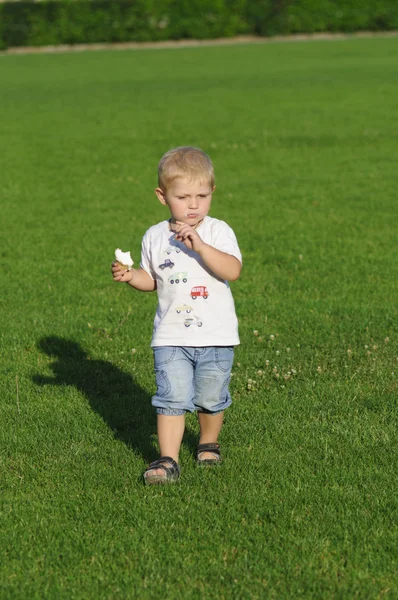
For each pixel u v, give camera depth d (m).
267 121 25.34
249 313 9.11
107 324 8.80
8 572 4.56
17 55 59.75
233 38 67.38
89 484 5.46
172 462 5.45
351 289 9.97
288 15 67.50
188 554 4.68
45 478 5.59
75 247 12.18
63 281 10.47
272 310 9.18
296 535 4.84
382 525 4.95
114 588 4.40
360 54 51.00
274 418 6.43
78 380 7.37
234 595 4.34
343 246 12.02
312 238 12.52
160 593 4.36
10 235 12.94
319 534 4.86
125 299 9.73
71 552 4.70
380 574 4.48
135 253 11.89
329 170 18.00
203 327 5.41
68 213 14.48
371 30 68.62
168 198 5.40
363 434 6.18
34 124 26.03
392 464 5.71
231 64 47.19
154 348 5.55
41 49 63.62
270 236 12.67
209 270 5.46
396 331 8.50
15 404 6.82
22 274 10.79
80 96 33.62
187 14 66.25
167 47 62.47
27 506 5.22
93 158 19.94
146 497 5.28
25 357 7.93
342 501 5.20
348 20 67.81
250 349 8.01
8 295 9.87
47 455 5.93
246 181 17.05
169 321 5.46
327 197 15.41
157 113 27.86
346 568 4.55
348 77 37.88
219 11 66.69
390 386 7.09
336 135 22.47
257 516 5.03
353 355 7.82
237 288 10.09
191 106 29.47
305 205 14.80
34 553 4.72
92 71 45.62
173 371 5.43
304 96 31.48
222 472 5.60
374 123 24.28
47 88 37.22
